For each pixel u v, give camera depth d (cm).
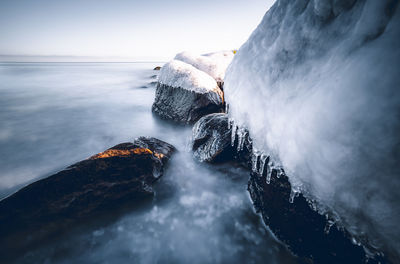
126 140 553
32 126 681
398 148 103
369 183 114
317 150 139
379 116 108
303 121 150
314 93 147
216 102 504
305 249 178
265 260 205
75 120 733
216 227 247
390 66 106
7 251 204
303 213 166
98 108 893
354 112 118
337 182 129
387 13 114
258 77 228
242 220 250
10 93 1344
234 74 288
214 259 212
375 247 119
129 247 225
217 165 333
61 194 235
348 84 122
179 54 710
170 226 250
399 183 103
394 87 104
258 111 220
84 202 241
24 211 218
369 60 115
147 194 277
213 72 634
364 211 119
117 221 253
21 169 426
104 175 262
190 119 507
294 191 166
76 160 467
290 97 176
